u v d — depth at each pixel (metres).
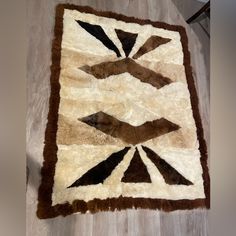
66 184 1.13
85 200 1.15
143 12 1.47
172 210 1.28
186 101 1.44
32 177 1.08
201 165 1.38
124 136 1.28
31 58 1.17
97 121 1.25
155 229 1.24
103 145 1.23
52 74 1.21
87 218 1.14
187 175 1.34
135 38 1.42
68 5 1.31
